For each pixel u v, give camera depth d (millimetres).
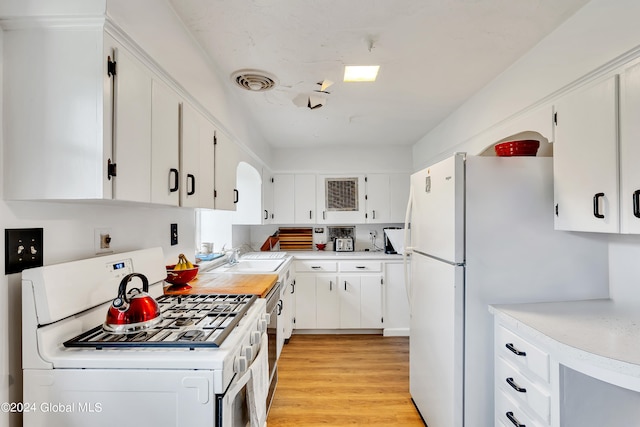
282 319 2846
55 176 927
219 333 1083
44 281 948
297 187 3916
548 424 1183
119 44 1003
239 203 3361
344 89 2268
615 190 1225
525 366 1302
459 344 1556
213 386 907
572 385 1129
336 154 3957
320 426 1947
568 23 1471
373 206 3893
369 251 4023
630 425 1150
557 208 1523
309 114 2785
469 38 1634
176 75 1398
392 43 1681
